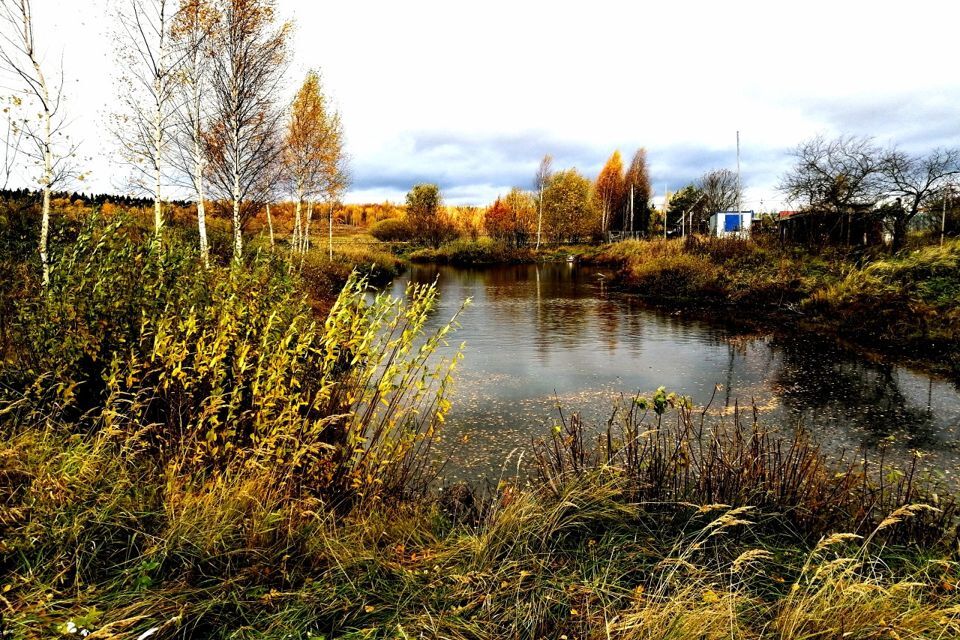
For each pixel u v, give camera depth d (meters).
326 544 2.83
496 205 54.62
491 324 14.63
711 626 2.32
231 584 2.52
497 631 2.46
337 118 24.34
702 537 3.29
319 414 3.67
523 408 7.20
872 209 17.89
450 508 3.92
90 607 2.21
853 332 12.04
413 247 53.66
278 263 6.08
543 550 3.11
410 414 3.81
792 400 7.57
